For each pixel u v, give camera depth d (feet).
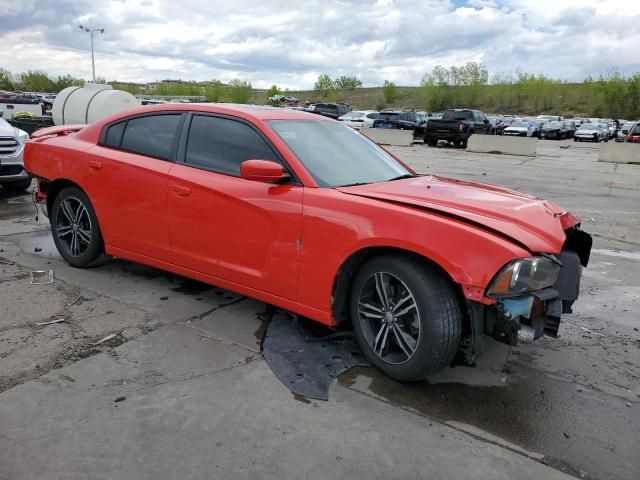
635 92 231.50
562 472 8.04
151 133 14.07
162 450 8.02
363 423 8.96
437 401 9.80
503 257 8.93
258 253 11.69
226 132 12.68
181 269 13.39
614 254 21.20
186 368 10.48
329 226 10.52
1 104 70.95
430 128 88.22
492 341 12.51
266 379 10.19
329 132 13.51
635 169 59.67
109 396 9.38
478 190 12.07
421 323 9.66
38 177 16.24
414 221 9.64
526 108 284.00
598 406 9.93
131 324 12.37
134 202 13.91
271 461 7.90
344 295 10.98
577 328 13.65
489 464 8.12
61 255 16.49
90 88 57.11
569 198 36.17
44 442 8.07
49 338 11.48
